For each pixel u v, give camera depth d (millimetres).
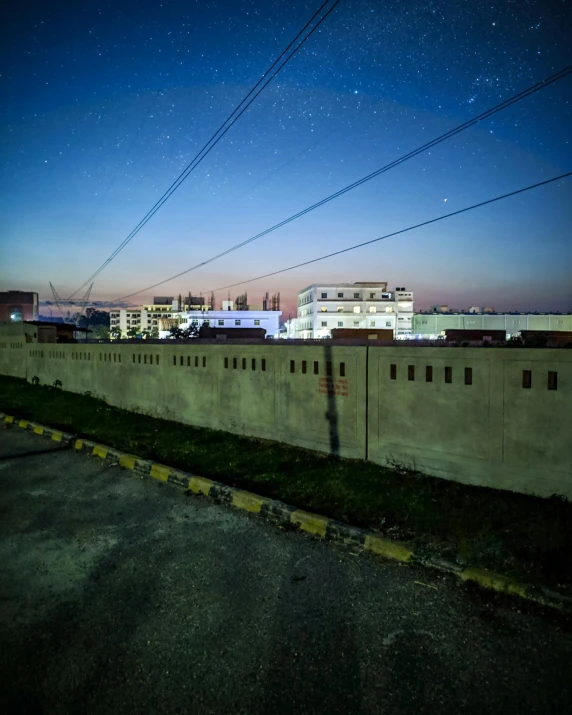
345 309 90750
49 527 4988
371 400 6551
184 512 5402
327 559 4223
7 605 3523
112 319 154250
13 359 20250
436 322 90500
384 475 5984
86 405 12352
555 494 4855
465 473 5566
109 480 6621
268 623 3293
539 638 3080
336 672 2814
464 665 2852
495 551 3980
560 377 4816
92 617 3369
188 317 90188
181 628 3242
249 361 8461
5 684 2729
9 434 9766
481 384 5418
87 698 2627
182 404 10070
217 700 2611
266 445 7797
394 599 3564
